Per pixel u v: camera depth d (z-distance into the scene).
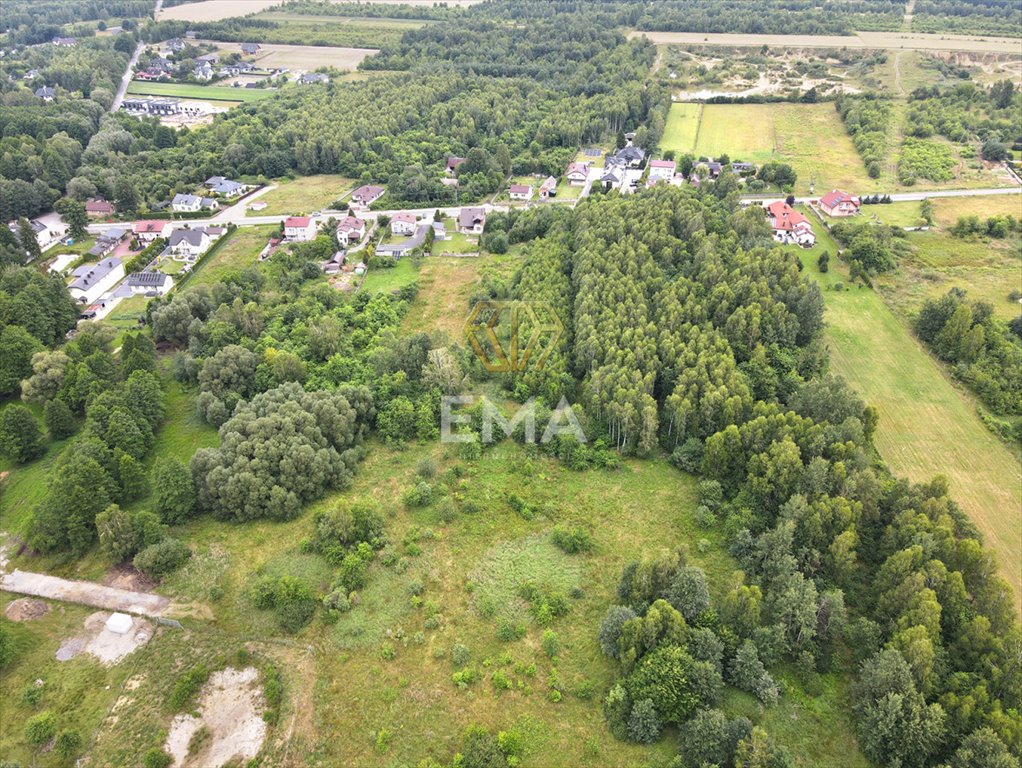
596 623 82.44
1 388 125.12
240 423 105.44
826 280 165.50
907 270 169.50
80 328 145.88
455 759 67.00
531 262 162.00
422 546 93.50
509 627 80.94
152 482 102.12
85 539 91.31
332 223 195.50
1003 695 69.06
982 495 104.44
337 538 91.56
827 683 75.12
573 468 108.38
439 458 111.00
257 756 68.50
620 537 95.44
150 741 69.62
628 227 165.75
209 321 140.38
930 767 65.50
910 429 118.06
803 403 110.56
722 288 135.88
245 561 90.06
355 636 80.19
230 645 78.88
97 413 111.56
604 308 133.12
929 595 75.12
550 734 70.50
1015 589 89.19
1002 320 144.75
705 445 107.00
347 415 111.00
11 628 81.31
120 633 80.44
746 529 91.25
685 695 69.62
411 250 183.25
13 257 170.12
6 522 99.12
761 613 80.19
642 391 113.62
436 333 134.12
